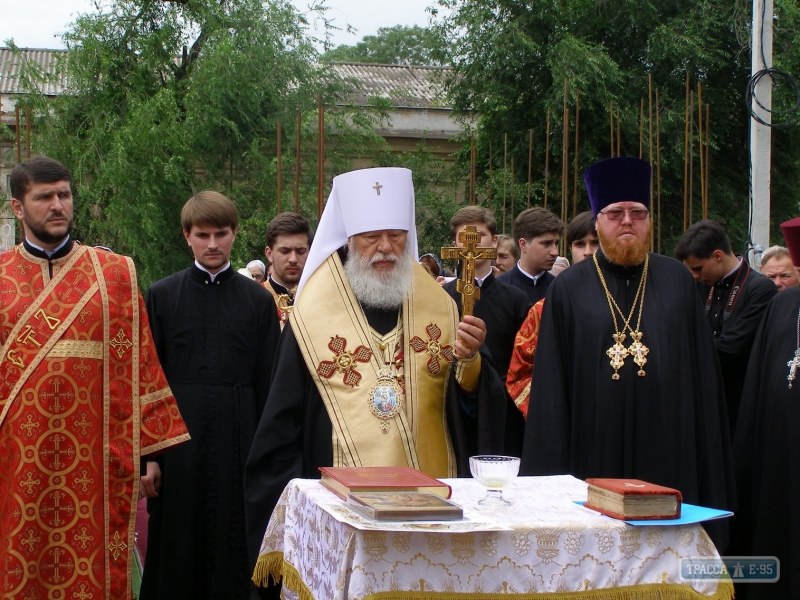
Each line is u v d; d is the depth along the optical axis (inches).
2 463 146.9
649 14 723.4
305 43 782.5
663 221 700.0
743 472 166.1
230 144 730.8
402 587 93.7
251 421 177.9
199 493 172.1
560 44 695.1
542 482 119.9
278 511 119.7
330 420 142.8
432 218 761.6
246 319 181.8
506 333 197.0
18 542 144.2
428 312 152.3
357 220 149.4
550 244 219.1
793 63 690.2
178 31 779.4
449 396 150.9
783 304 164.7
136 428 155.9
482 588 95.3
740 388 194.2
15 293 151.0
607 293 148.5
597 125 690.2
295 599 110.2
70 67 752.3
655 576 99.0
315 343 146.3
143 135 685.3
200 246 181.2
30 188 151.0
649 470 139.3
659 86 711.7
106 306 154.5
